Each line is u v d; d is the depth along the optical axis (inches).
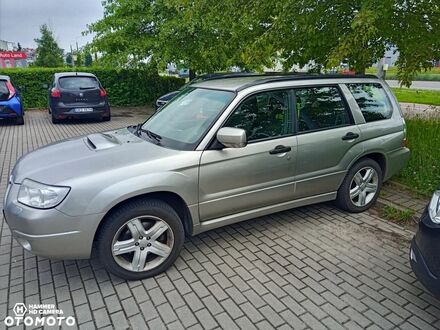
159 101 417.4
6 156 275.9
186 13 262.1
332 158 151.8
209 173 123.0
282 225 158.6
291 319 102.0
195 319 102.1
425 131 255.1
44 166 116.3
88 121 451.2
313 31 221.9
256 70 405.1
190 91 155.6
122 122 445.7
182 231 123.6
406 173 206.1
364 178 166.9
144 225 117.9
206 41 453.4
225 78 161.9
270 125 137.3
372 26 177.8
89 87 418.3
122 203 113.4
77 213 105.0
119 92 602.9
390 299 110.4
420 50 207.8
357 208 167.6
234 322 100.9
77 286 117.0
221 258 133.4
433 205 99.9
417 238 100.7
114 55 504.1
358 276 121.9
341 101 156.4
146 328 98.9
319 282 118.6
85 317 103.2
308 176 147.2
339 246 140.9
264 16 234.2
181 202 124.3
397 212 167.6
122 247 114.7
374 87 170.2
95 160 116.0
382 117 169.5
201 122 130.3
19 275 123.0
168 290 115.0
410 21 209.5
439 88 925.8
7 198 113.3
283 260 131.6
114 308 106.8
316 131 147.1
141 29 511.5
